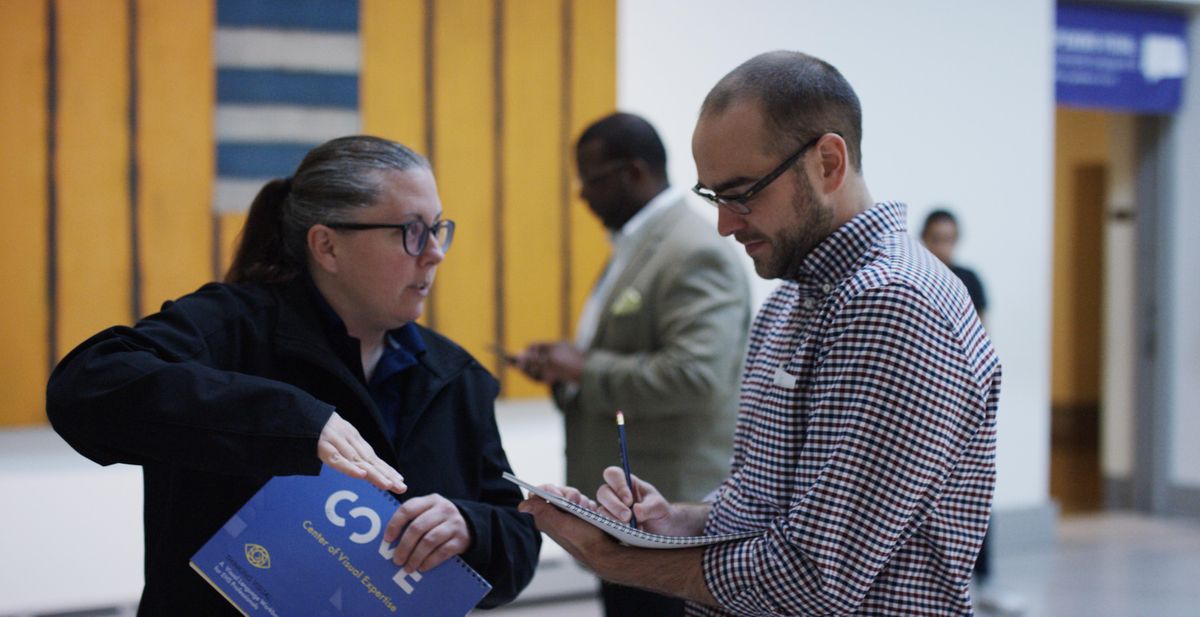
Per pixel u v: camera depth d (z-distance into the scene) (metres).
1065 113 9.98
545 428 4.15
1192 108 5.98
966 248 5.11
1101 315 9.99
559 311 4.09
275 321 1.45
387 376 1.53
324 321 1.50
